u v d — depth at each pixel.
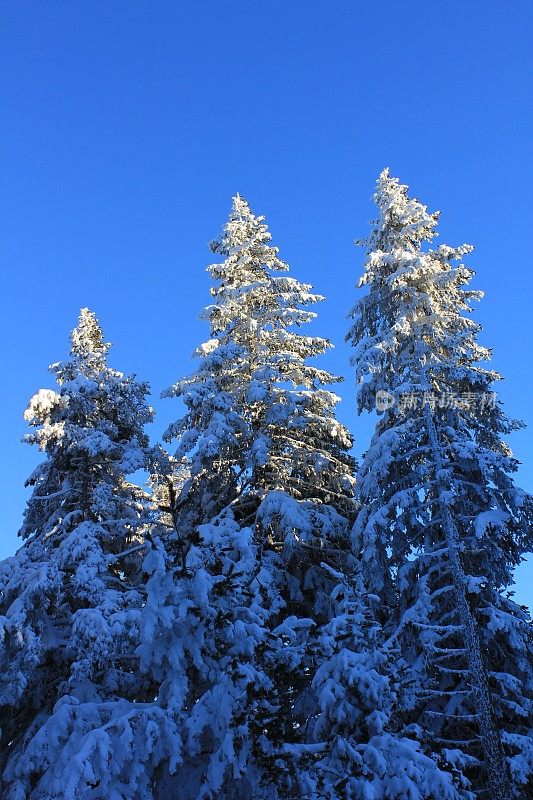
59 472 18.23
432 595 15.34
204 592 10.34
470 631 14.41
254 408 21.19
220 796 9.75
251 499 19.94
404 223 20.12
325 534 17.94
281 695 10.02
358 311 20.27
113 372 19.89
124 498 17.89
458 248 19.02
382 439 16.81
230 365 21.56
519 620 15.21
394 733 10.54
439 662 15.71
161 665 10.75
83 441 16.86
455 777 10.30
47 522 17.59
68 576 15.32
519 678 15.58
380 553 16.30
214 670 10.68
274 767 9.17
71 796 8.86
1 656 12.85
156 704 10.60
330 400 20.31
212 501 19.95
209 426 18.52
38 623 13.47
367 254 19.64
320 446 21.16
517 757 13.60
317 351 22.16
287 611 17.36
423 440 17.64
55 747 10.32
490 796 13.58
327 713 10.41
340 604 11.56
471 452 16.17
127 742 9.58
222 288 22.92
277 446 20.39
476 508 16.52
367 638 10.98
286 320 21.44
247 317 21.97
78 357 20.28
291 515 16.62
